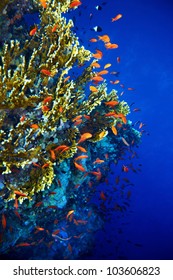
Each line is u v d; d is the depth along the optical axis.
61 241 5.86
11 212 4.47
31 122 3.95
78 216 6.26
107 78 18.16
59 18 4.80
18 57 4.55
